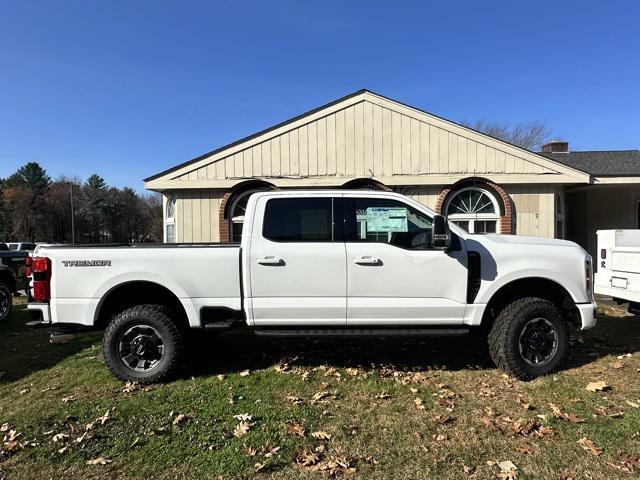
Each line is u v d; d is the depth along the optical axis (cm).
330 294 492
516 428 377
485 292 496
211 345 633
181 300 493
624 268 626
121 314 498
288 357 577
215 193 1263
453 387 474
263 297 493
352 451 348
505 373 507
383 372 520
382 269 491
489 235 532
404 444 357
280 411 418
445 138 1239
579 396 444
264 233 497
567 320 529
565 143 1753
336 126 1248
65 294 493
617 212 1514
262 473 320
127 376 490
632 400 433
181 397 454
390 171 1244
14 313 1009
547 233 1248
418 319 497
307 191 506
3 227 6681
